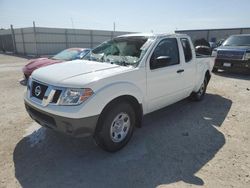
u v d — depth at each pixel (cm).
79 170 309
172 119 499
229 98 679
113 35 3581
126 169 313
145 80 385
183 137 412
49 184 280
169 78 441
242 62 1025
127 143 377
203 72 599
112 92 323
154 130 440
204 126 463
